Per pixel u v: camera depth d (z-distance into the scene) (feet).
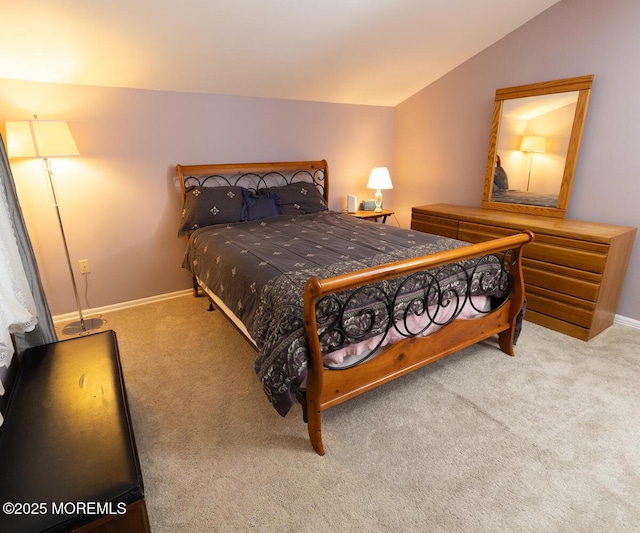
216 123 11.01
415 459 5.26
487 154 11.53
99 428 4.08
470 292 6.74
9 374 5.48
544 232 8.66
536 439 5.57
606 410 6.14
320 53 9.73
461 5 8.64
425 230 11.98
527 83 10.07
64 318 9.91
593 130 8.89
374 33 9.21
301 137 12.70
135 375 7.38
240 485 4.91
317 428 5.25
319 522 4.40
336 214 11.67
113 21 7.23
